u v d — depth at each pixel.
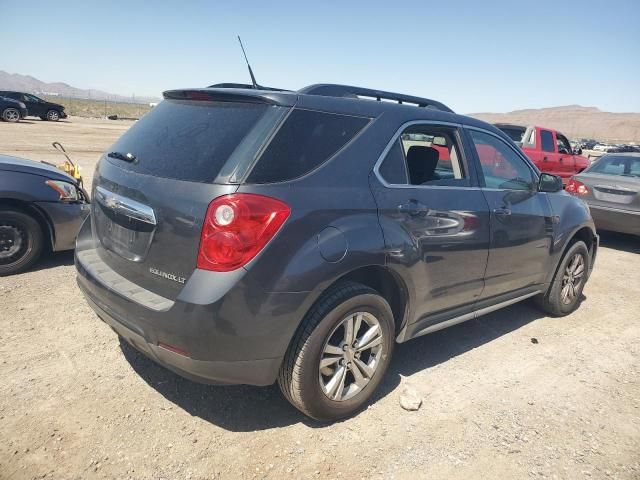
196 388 3.19
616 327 4.85
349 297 2.76
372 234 2.82
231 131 2.59
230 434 2.79
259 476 2.49
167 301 2.51
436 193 3.31
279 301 2.47
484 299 3.93
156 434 2.73
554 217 4.47
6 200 4.72
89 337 3.72
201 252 2.39
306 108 2.73
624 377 3.83
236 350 2.45
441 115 3.58
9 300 4.26
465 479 2.59
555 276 4.78
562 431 3.07
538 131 12.48
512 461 2.76
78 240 3.36
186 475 2.46
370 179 2.92
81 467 2.45
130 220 2.73
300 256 2.51
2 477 2.33
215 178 2.44
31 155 13.12
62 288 4.61
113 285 2.74
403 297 3.21
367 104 3.09
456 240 3.40
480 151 3.83
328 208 2.65
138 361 3.44
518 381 3.64
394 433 2.92
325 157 2.74
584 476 2.69
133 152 2.97
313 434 2.85
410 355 3.94
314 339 2.65
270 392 3.24
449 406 3.24
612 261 7.55
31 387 3.04
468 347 4.16
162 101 3.32
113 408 2.92
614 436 3.06
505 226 3.84
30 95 30.25
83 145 16.89
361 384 3.01
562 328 4.73
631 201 8.00
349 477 2.54
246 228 2.37
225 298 2.35
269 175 2.49
